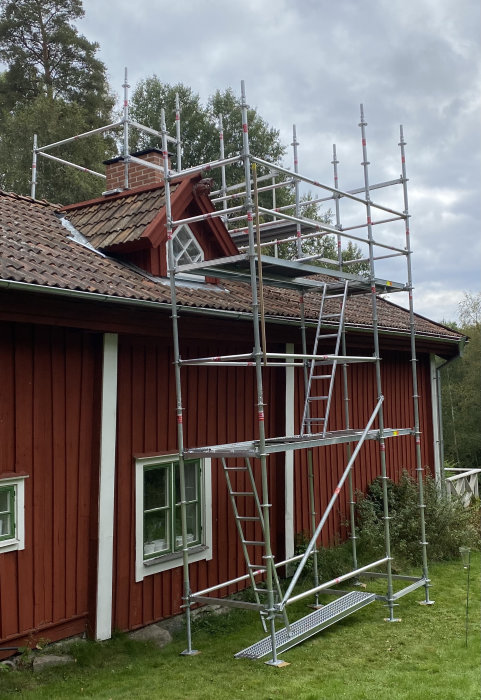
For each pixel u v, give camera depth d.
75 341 6.06
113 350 6.26
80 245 7.45
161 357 6.89
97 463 6.09
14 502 5.45
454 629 6.52
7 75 22.52
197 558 7.06
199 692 5.05
